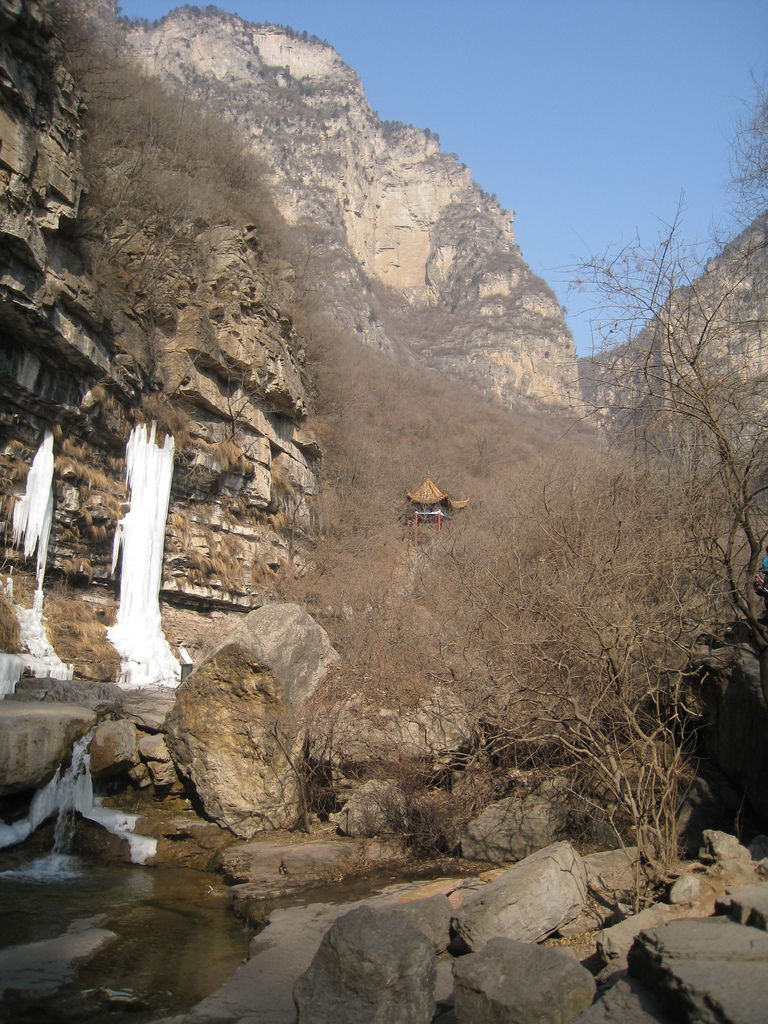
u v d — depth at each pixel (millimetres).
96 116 24484
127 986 6621
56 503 19125
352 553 32781
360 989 4762
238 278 27250
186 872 10125
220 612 25500
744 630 10836
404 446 53875
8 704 12359
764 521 10547
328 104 162250
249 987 6121
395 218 162000
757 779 8789
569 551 11734
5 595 17266
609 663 8922
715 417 9273
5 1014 6012
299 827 11461
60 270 18062
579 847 9758
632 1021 4414
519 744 11039
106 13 32594
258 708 11641
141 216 24609
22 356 17516
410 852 10500
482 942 6457
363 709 12242
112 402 21109
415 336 134125
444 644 12266
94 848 10633
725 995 4055
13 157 15547
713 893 6227
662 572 10359
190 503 25266
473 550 19781
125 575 21391
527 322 136125
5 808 10398
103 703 12570
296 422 32438
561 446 27453
